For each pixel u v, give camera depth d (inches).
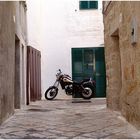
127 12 214.7
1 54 222.8
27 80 414.6
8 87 256.2
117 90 294.4
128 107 220.4
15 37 330.6
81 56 550.3
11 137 172.4
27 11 474.0
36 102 459.8
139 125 186.5
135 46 191.8
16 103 341.7
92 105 393.7
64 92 539.5
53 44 557.0
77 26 557.6
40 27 547.5
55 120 245.6
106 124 218.8
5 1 242.2
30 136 174.9
